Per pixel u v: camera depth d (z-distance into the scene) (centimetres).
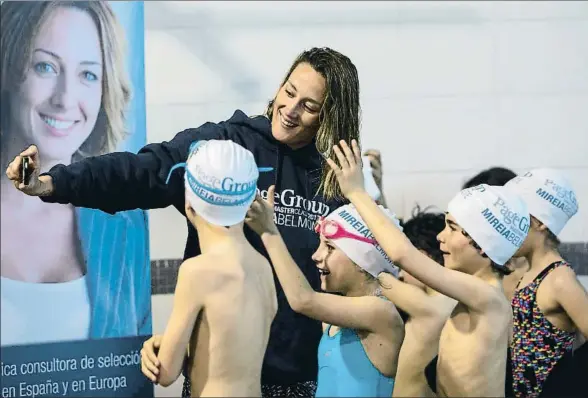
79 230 483
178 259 543
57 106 472
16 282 477
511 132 553
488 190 334
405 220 551
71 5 473
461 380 317
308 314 314
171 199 339
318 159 362
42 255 480
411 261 305
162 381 293
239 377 293
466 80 552
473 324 317
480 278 330
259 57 550
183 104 548
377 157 500
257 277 303
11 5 464
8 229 475
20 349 471
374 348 329
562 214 407
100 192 321
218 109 550
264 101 551
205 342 294
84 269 484
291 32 549
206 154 300
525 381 391
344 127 347
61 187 313
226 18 546
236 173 296
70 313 483
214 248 300
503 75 551
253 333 296
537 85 551
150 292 496
